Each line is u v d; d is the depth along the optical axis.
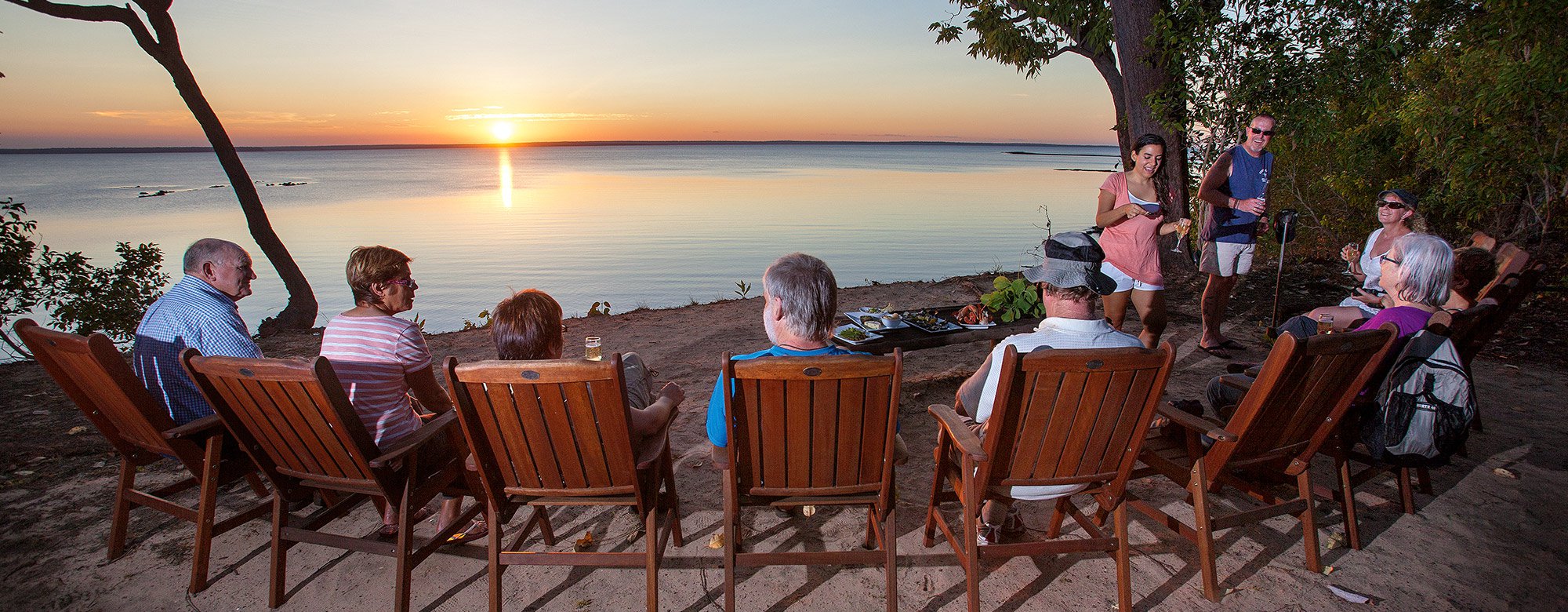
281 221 85.75
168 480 3.48
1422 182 8.27
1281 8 7.73
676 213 83.81
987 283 8.61
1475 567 2.61
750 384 2.02
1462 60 7.05
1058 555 2.72
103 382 2.35
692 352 5.97
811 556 2.29
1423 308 2.63
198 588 2.53
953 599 2.47
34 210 114.75
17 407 4.60
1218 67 8.02
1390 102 8.25
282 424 2.24
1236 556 2.70
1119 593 2.36
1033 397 2.06
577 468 2.18
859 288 8.54
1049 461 2.21
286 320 10.77
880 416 2.13
